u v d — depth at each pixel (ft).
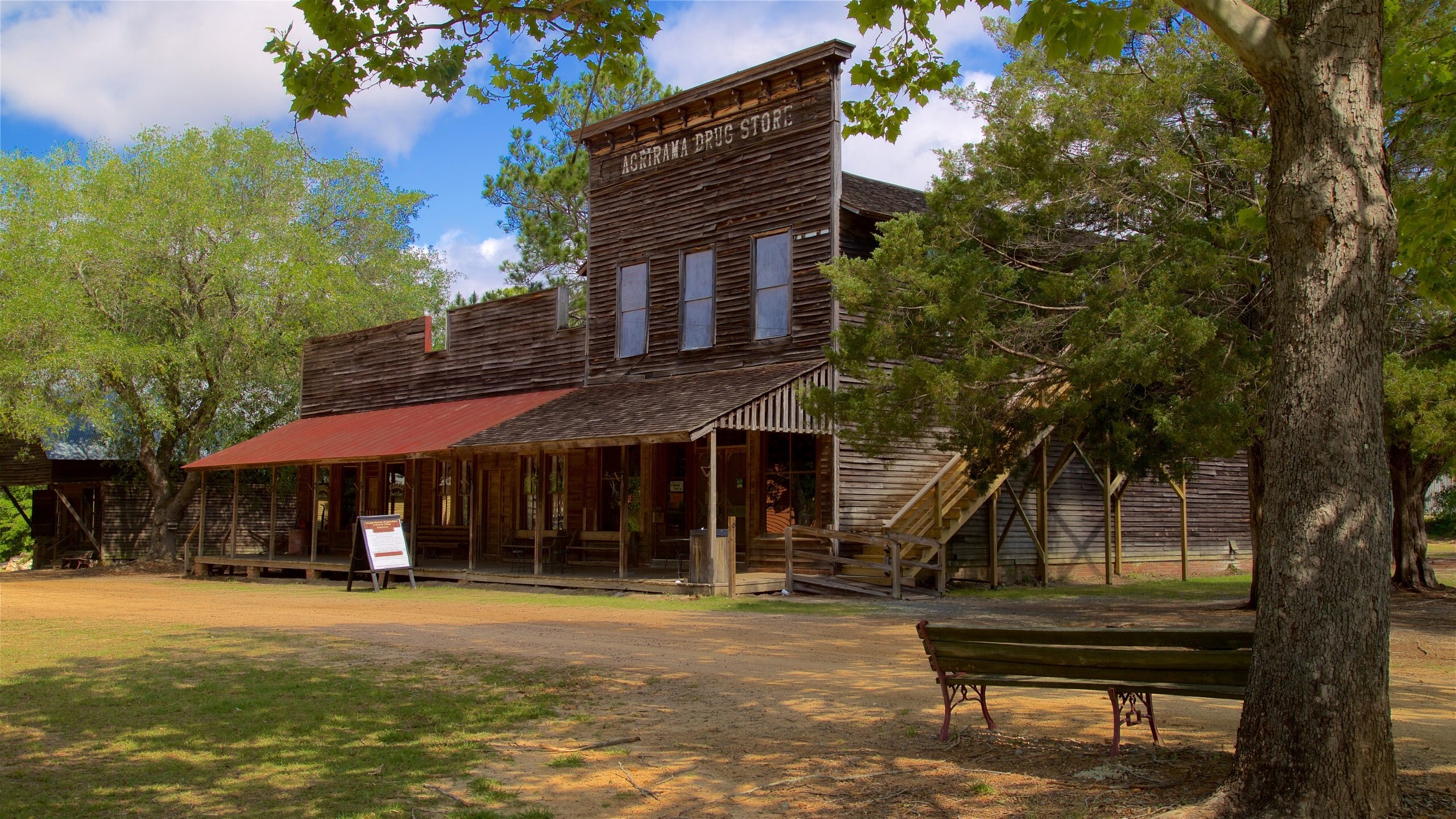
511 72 28.94
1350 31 18.30
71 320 97.76
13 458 113.60
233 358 108.37
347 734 25.63
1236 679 19.90
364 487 103.45
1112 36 22.76
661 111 76.54
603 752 23.70
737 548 72.69
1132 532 85.87
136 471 117.91
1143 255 44.65
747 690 30.78
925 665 35.42
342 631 45.68
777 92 70.59
